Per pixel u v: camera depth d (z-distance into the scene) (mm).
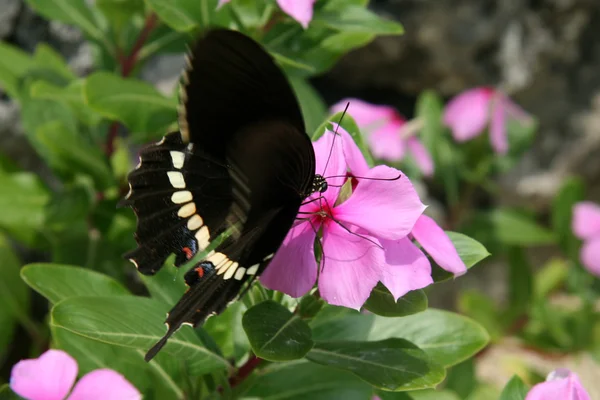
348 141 658
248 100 634
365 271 640
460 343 691
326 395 706
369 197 646
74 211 803
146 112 761
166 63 983
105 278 707
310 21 744
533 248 1275
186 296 647
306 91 798
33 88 774
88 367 707
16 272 831
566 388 659
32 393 668
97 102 751
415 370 659
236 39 625
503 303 1222
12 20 906
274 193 642
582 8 1121
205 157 646
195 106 630
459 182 1165
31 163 938
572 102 1184
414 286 640
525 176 1184
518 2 1104
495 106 1021
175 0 744
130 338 666
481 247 670
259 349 647
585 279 1051
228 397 692
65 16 804
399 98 1191
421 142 1024
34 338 851
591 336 1045
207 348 681
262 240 642
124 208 815
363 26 742
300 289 643
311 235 647
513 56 1116
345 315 700
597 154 1185
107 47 812
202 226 651
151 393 714
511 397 675
